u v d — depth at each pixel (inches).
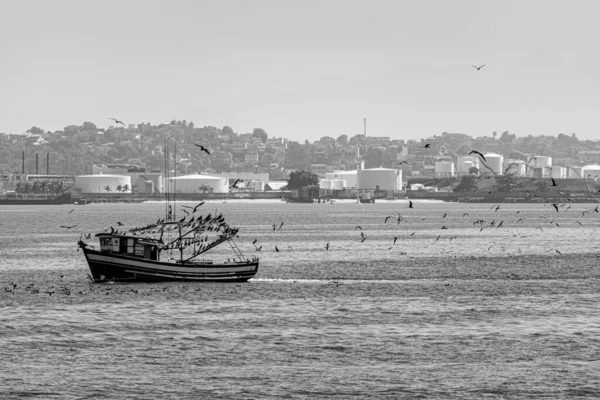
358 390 6097.4
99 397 5974.4
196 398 5964.6
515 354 6894.7
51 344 7224.4
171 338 7416.3
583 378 6299.2
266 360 6752.0
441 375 6387.8
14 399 5930.1
